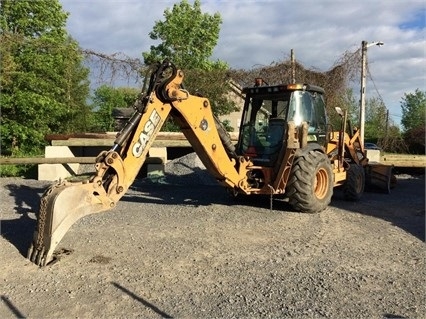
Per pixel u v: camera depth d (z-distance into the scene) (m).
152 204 9.39
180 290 4.67
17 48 17.53
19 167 14.87
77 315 4.09
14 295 4.51
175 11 24.92
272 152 8.82
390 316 4.13
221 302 4.39
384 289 4.76
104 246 6.11
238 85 15.82
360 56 13.76
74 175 13.28
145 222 7.59
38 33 21.30
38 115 18.80
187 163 13.41
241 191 8.42
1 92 17.72
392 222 7.91
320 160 8.54
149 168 13.29
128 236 6.63
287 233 6.99
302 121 8.93
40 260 5.35
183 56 24.53
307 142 8.77
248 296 4.54
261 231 7.09
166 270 5.24
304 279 5.01
